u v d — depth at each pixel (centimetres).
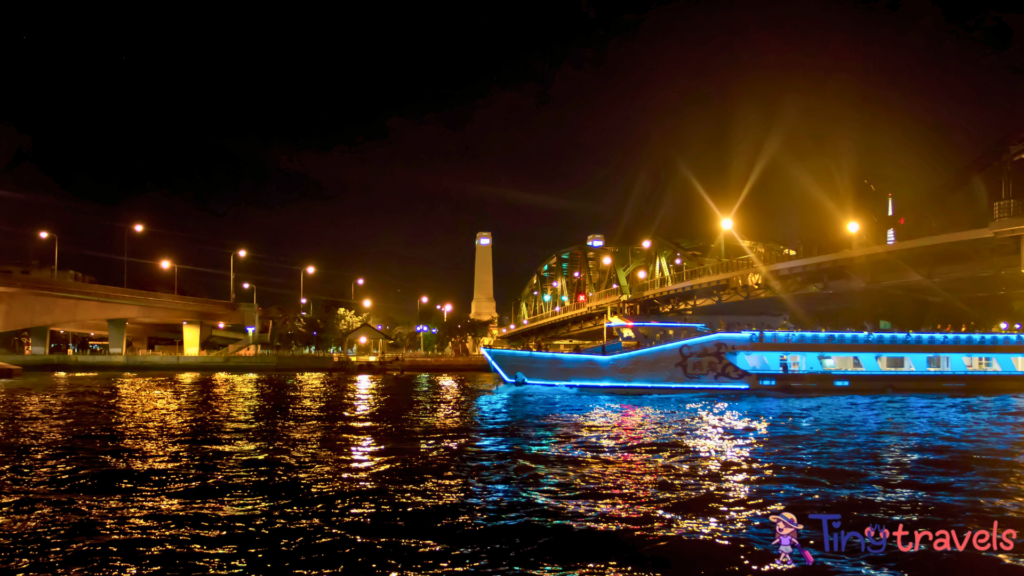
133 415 3591
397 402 4388
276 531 1515
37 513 1633
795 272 6725
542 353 4975
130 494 1803
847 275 6456
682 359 4678
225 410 3872
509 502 1727
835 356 4684
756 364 4622
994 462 2194
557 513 1636
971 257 5456
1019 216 4866
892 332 4728
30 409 3906
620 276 11588
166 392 5359
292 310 13700
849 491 1825
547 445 2558
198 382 6888
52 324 10512
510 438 2736
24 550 1399
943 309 7188
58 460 2252
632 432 2894
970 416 3450
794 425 3106
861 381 4684
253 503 1720
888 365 4725
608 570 1311
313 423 3247
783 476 1998
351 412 3762
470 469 2108
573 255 14425
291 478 1984
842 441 2622
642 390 4741
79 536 1480
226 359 9462
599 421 3300
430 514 1631
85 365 9294
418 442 2641
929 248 5528
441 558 1366
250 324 12169
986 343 4797
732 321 8094
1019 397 4553
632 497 1770
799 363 4650
